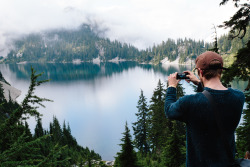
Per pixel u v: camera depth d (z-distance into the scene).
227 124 1.24
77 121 135.75
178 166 17.34
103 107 171.25
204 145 1.28
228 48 162.50
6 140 3.49
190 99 1.34
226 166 1.21
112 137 104.31
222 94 1.28
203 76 1.43
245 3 5.54
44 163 3.57
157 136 31.22
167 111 1.47
